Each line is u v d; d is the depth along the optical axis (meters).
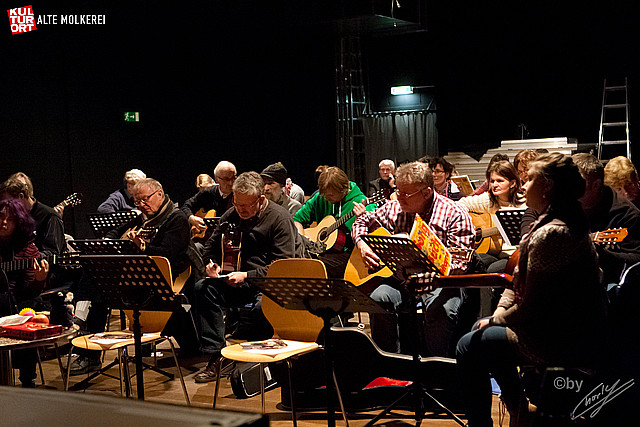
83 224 7.37
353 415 3.59
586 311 2.44
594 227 3.50
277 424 3.52
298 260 3.40
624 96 10.37
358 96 10.42
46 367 4.79
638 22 10.12
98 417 1.07
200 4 8.68
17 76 6.76
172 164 8.37
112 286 3.14
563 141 9.35
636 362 2.83
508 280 2.73
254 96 9.53
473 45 11.11
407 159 11.60
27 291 4.07
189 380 4.40
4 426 1.05
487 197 4.64
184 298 4.80
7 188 4.62
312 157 10.59
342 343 3.55
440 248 3.11
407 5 9.30
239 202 4.06
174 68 8.38
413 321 3.08
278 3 9.88
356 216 4.88
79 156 7.33
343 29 9.77
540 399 2.48
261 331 4.83
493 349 2.68
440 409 3.53
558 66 10.66
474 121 11.23
